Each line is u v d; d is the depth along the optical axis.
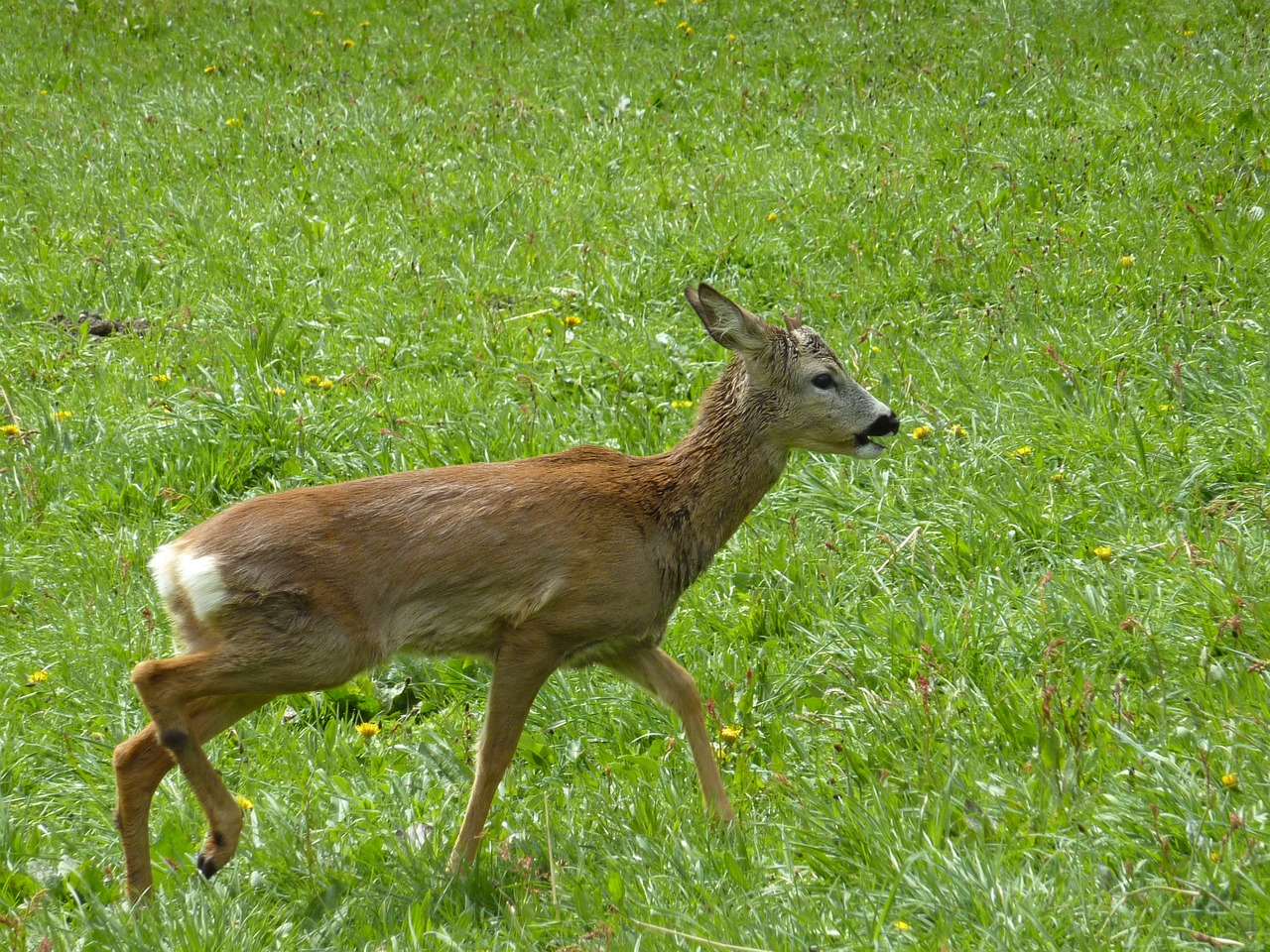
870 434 8.45
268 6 26.52
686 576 8.16
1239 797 6.67
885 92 19.59
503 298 14.66
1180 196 15.35
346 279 14.94
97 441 11.82
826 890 6.70
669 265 14.91
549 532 7.62
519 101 20.30
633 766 8.30
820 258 15.12
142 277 14.96
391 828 7.81
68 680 9.28
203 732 7.54
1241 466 10.37
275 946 6.67
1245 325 12.36
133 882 7.23
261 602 7.17
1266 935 5.73
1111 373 12.00
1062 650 8.41
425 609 7.54
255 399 12.13
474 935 6.67
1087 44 20.70
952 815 7.01
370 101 20.75
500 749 7.57
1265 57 19.17
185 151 18.95
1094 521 10.17
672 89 20.47
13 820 7.96
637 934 6.34
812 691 8.93
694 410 12.31
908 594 9.66
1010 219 15.23
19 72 23.17
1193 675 8.07
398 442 11.70
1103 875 6.40
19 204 17.42
